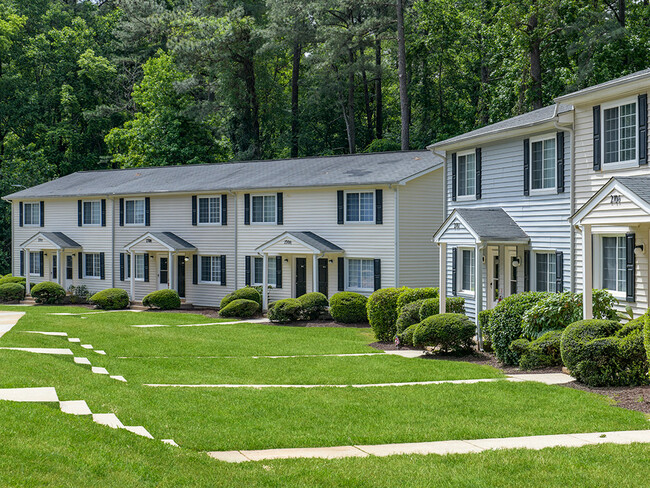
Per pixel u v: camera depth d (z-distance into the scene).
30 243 40.00
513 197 20.89
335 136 53.34
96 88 56.03
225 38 45.88
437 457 8.65
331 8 44.53
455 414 11.40
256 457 8.87
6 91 52.97
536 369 15.69
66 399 10.98
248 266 33.03
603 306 15.59
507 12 33.09
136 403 11.64
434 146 24.36
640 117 15.91
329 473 7.94
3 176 49.16
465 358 18.12
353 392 13.43
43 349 16.28
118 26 54.22
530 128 19.53
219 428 10.41
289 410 11.76
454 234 20.50
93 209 38.94
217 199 34.19
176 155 48.28
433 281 29.41
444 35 40.06
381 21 43.19
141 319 28.70
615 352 13.16
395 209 28.33
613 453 8.59
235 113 49.12
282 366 17.09
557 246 18.94
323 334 24.36
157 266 36.62
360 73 47.56
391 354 19.16
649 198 13.73
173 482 7.35
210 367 16.94
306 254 30.02
